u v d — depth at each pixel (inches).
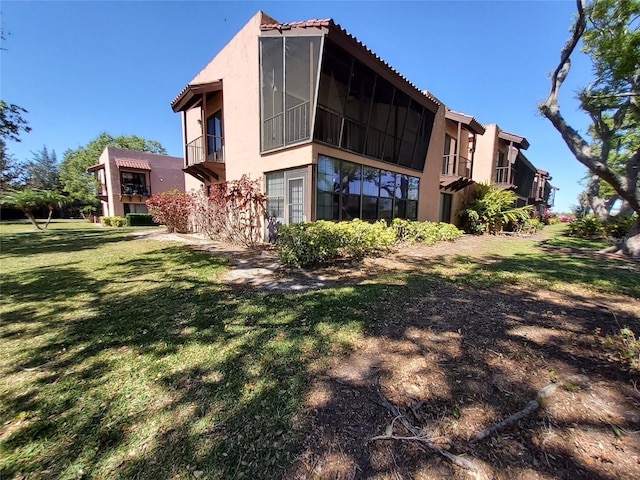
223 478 55.7
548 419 69.6
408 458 59.4
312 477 55.6
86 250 315.9
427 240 389.4
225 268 227.6
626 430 66.2
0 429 68.4
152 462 59.4
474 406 74.5
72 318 132.3
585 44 336.2
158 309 142.3
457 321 127.8
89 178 1254.9
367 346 106.2
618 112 426.0
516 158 706.2
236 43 371.2
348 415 71.9
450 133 568.1
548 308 144.6
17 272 216.2
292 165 300.2
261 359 97.7
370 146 356.8
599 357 98.0
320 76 266.2
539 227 690.2
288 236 235.1
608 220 552.1
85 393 81.4
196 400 78.0
